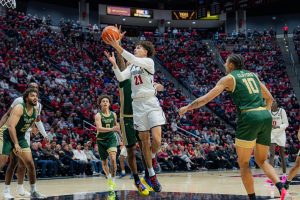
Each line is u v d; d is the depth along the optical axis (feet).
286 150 57.31
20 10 91.76
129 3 110.32
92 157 38.34
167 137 49.08
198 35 102.68
